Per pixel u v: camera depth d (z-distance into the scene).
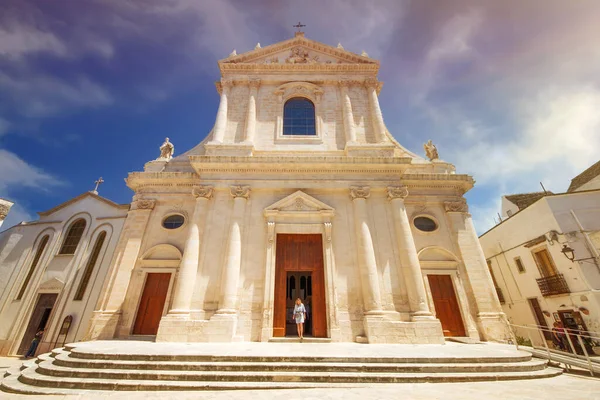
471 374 7.32
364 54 19.08
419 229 14.87
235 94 17.66
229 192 14.18
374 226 13.57
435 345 10.64
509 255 18.94
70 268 15.99
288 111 17.53
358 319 11.84
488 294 13.39
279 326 11.91
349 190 14.10
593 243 14.34
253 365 7.25
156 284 13.69
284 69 18.39
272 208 13.57
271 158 14.22
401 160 14.18
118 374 6.77
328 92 17.84
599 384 6.88
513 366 7.76
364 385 6.73
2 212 14.86
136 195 15.60
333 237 13.35
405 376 7.04
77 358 7.66
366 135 16.45
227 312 11.54
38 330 15.13
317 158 14.25
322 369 7.28
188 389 6.36
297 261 13.09
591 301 13.52
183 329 11.09
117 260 14.12
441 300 13.48
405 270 12.58
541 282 16.25
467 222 14.95
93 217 17.25
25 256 17.14
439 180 15.64
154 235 14.66
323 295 12.53
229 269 12.25
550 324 15.82
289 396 5.89
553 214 15.34
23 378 6.94
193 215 13.59
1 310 15.77
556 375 7.95
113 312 12.80
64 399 5.75
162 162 16.70
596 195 15.23
